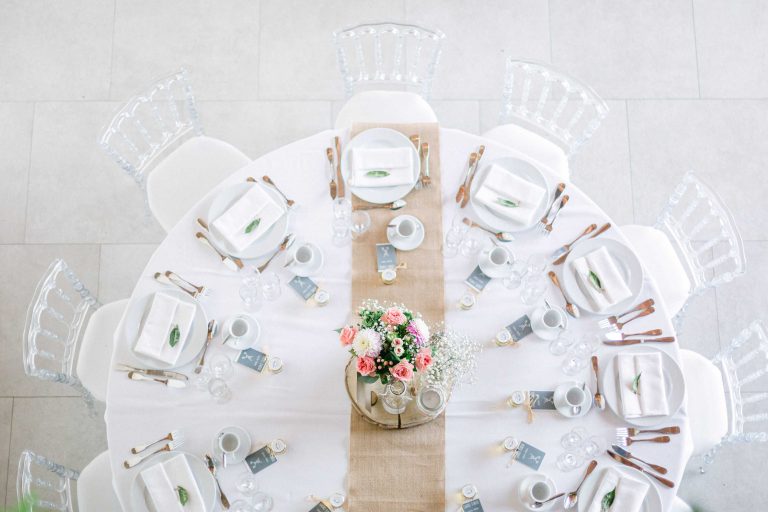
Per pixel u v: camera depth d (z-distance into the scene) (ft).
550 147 9.23
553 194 7.82
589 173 11.39
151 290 7.52
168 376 7.27
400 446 7.09
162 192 9.07
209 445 7.16
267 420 7.20
